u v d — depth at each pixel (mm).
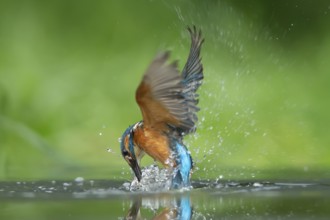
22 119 19312
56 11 22703
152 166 11117
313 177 12492
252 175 12992
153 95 9672
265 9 21750
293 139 17938
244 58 20672
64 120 19297
